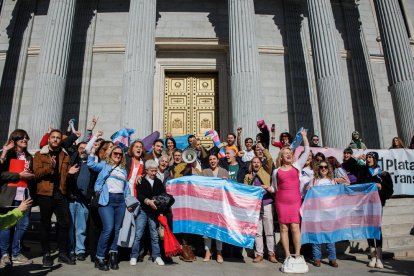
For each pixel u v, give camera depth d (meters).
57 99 11.57
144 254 6.23
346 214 5.92
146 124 10.35
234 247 6.26
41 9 15.66
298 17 15.99
